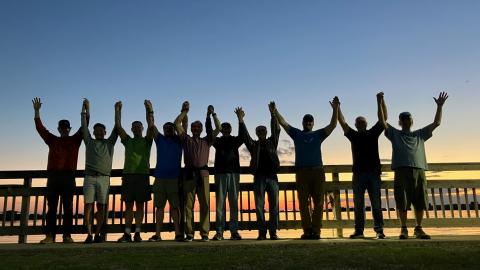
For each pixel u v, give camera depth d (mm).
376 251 4617
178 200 6031
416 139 6000
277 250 4906
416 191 5820
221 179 6031
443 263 3811
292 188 6801
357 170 5984
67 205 6047
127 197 5918
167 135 6246
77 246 5148
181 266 3854
